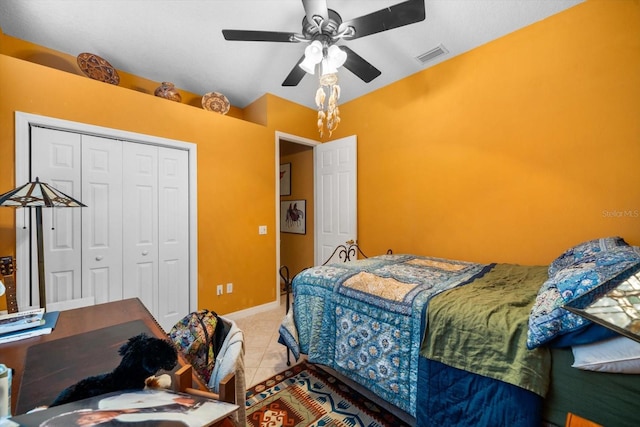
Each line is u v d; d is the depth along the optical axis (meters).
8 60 1.86
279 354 2.24
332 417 1.52
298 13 2.02
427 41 2.34
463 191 2.49
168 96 2.67
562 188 1.98
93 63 2.26
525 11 1.99
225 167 2.97
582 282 0.96
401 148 2.96
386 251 3.10
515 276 1.74
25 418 0.46
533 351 0.99
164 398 0.55
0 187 1.82
